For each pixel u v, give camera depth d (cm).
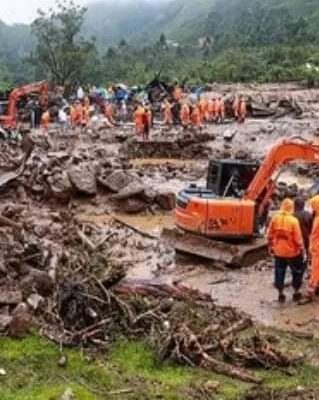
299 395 1152
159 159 3797
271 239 1598
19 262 1486
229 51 12394
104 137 4316
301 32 12500
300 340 1397
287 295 1644
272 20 15950
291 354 1291
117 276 1506
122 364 1227
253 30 15312
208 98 5616
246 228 1873
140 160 3744
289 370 1241
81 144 4159
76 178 2566
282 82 8906
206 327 1361
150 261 1919
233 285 1725
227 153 3759
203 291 1681
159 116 5288
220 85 8444
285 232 1572
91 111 5216
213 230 1878
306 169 3209
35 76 9338
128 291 1486
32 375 1168
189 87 7406
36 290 1402
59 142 4175
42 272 1430
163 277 1767
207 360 1234
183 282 1745
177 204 1983
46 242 1811
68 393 1087
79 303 1341
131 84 8794
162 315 1365
